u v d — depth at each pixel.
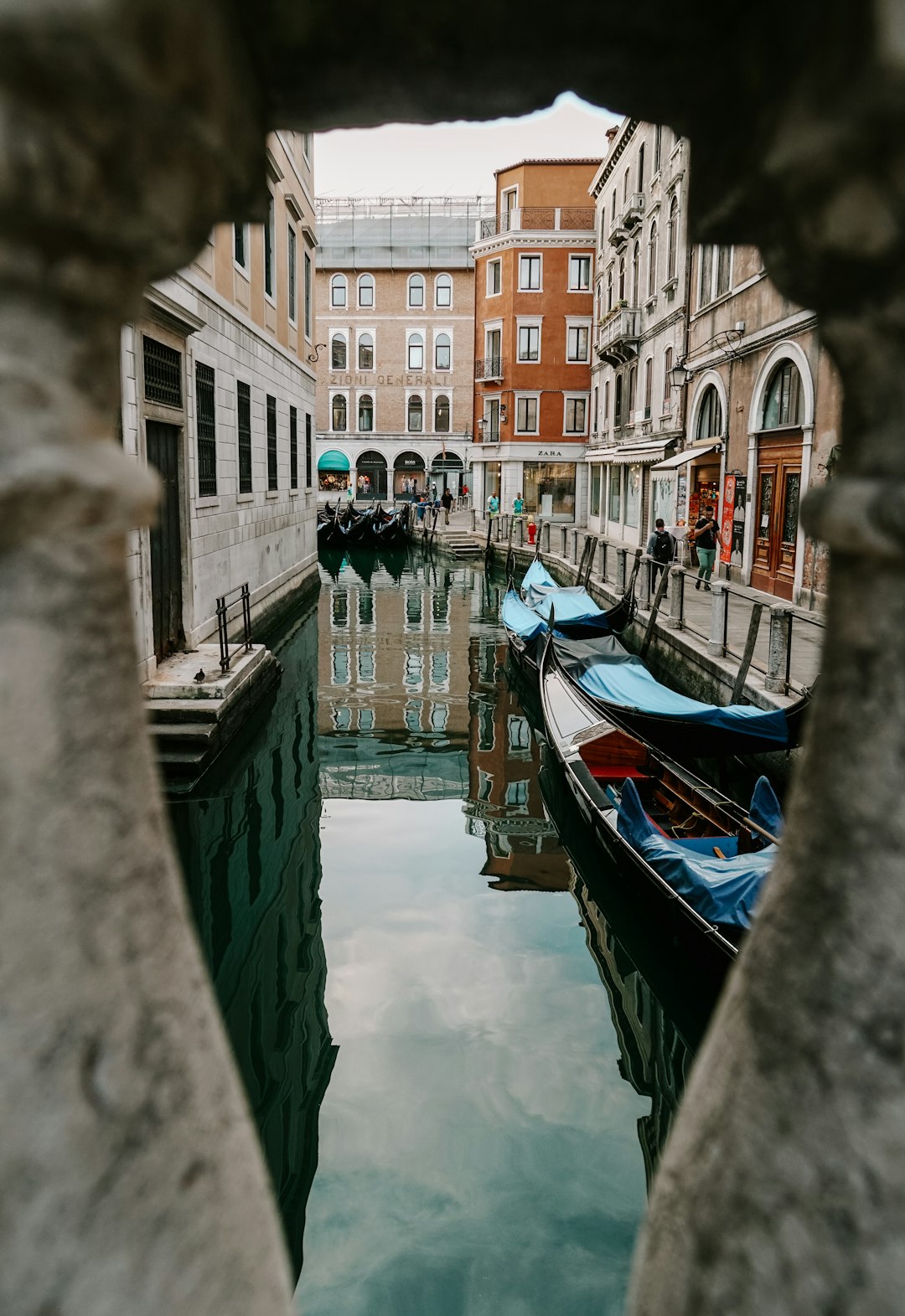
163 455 9.95
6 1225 0.79
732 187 1.01
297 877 7.22
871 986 0.92
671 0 1.00
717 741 8.09
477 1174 4.12
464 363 44.66
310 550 23.83
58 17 0.66
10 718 0.79
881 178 0.79
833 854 0.96
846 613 0.97
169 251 0.91
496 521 32.59
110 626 0.89
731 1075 1.05
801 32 0.84
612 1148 4.31
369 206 43.78
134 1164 0.85
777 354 14.87
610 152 28.77
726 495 17.50
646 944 5.82
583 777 7.64
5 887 0.79
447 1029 5.20
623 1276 3.63
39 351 0.79
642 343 26.25
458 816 8.75
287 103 1.19
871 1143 0.91
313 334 23.59
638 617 14.68
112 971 0.86
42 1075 0.80
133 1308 0.83
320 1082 4.68
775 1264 0.95
